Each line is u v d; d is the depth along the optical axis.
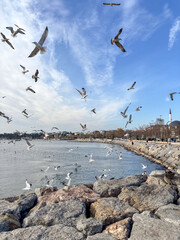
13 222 8.20
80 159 51.38
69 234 7.08
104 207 9.20
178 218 8.20
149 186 11.39
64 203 9.55
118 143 135.12
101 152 72.00
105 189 12.01
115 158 53.16
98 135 189.62
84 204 9.69
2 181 28.22
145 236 6.84
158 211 9.02
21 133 22.22
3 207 9.48
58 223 8.19
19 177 30.72
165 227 7.29
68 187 12.37
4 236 6.95
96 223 7.79
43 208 9.08
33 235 6.98
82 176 31.38
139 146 72.75
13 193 23.02
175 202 10.44
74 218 8.45
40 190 12.31
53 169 37.00
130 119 15.29
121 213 8.71
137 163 44.16
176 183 12.18
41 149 88.25
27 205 10.24
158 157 46.72
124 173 33.69
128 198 10.42
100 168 37.91
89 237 6.90
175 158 37.75
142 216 8.22
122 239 7.01
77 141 198.75
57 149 87.88
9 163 44.97
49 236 6.95
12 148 96.75
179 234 6.80
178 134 111.56
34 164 43.22
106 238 6.82
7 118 17.77
